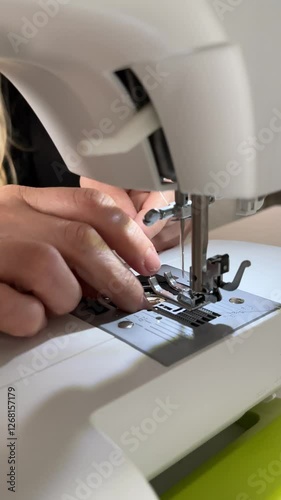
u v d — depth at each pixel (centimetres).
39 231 56
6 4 38
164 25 35
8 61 43
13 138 111
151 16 35
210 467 44
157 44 36
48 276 50
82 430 38
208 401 44
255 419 52
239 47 35
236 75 36
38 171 115
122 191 73
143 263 59
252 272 66
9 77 48
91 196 57
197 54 36
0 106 103
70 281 52
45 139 113
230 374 47
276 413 53
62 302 52
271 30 36
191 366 46
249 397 46
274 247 74
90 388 43
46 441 37
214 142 38
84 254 53
